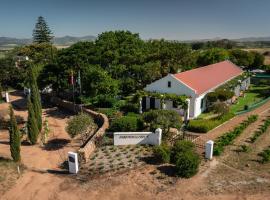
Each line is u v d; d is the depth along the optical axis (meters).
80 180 22.62
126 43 57.66
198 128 31.69
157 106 39.59
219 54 68.81
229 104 43.66
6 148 30.58
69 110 45.56
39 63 63.91
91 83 42.25
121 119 31.84
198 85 40.25
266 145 27.56
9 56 71.62
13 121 25.50
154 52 59.06
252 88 58.19
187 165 21.84
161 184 21.33
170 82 38.31
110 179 22.45
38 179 23.09
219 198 19.39
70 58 46.78
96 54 50.03
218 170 22.91
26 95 57.75
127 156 26.36
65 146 30.78
